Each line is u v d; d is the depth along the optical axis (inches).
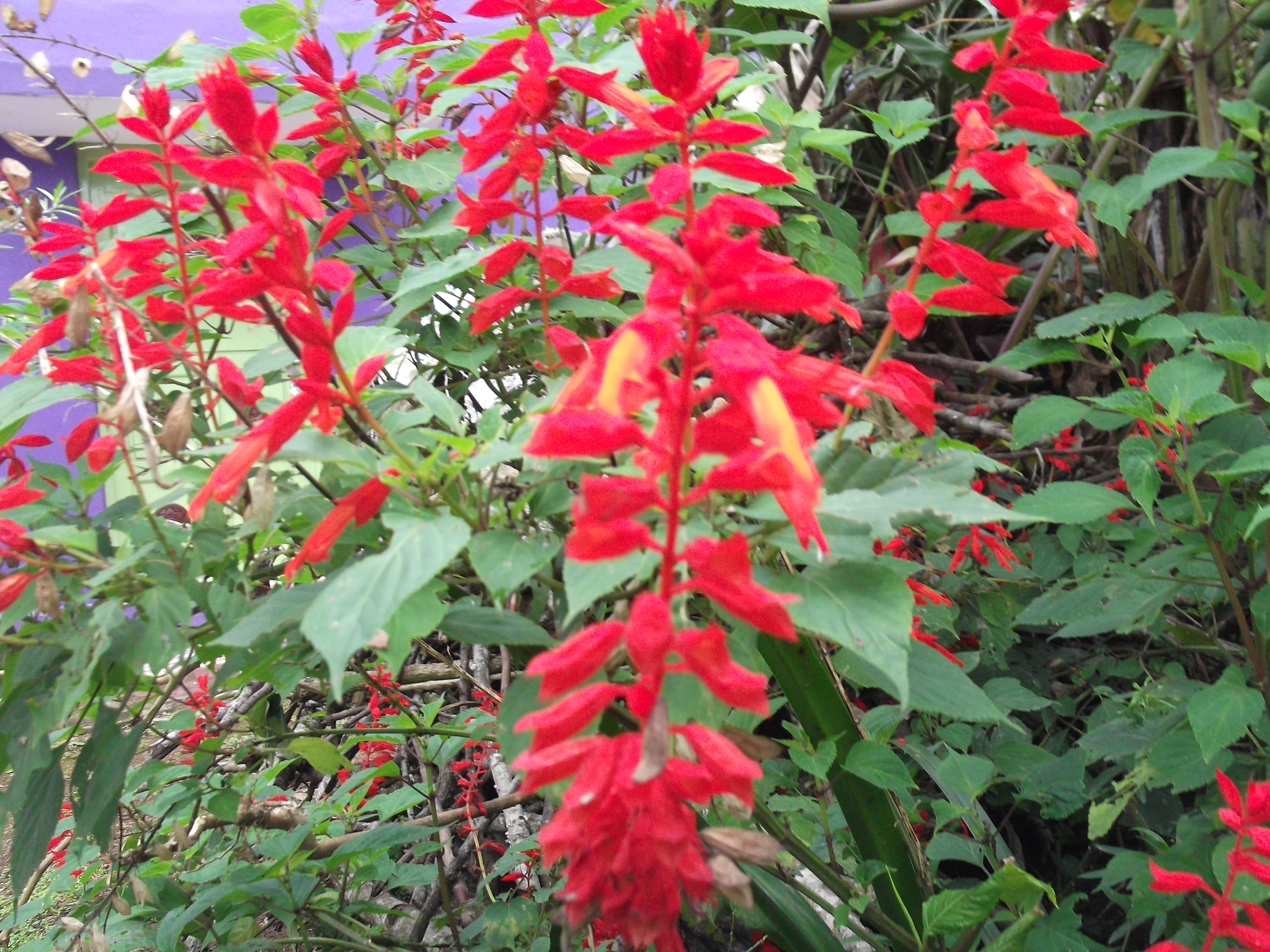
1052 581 32.6
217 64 12.9
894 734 28.1
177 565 16.7
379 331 15.8
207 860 28.0
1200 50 30.7
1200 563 25.2
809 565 13.3
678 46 12.6
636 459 11.5
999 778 25.9
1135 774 22.9
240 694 32.6
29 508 19.1
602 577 11.6
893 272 39.2
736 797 10.7
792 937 19.5
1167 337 23.7
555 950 24.9
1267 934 16.1
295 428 13.6
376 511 14.2
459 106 25.2
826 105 45.3
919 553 32.6
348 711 34.1
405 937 31.1
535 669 10.3
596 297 18.5
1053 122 14.6
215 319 27.8
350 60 24.8
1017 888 17.6
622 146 13.5
